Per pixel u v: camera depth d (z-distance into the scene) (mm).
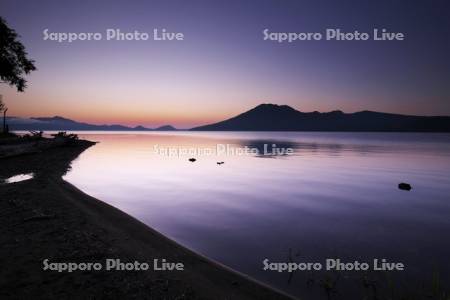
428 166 29453
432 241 8547
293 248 7828
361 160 35375
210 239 8406
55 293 4707
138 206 12234
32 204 10141
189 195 14727
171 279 5496
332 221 10562
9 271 5363
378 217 11258
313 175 22844
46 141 40125
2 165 21953
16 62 36219
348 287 5676
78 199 11688
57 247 6539
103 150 46531
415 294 5402
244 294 5156
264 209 12180
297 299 5094
